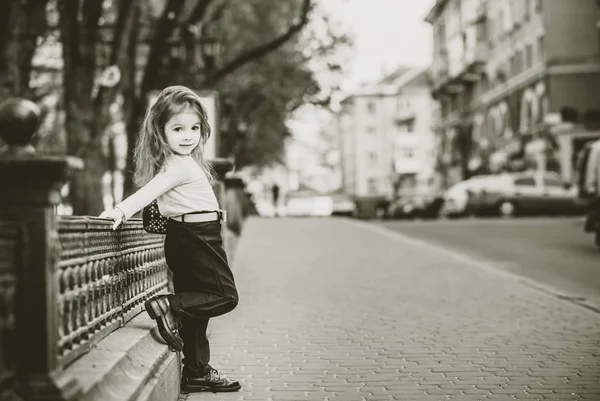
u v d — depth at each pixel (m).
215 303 6.04
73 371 4.43
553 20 50.47
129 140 20.14
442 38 75.81
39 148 32.41
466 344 8.63
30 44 19.23
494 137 62.22
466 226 30.69
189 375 6.53
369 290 12.88
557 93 50.44
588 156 20.89
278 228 27.91
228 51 35.06
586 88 50.22
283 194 82.75
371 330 9.47
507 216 40.62
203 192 6.06
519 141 55.00
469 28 67.06
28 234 3.93
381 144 120.06
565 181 40.94
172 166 5.92
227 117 30.16
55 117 32.22
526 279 14.29
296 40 33.88
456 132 71.31
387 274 14.98
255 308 11.05
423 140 115.44
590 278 15.01
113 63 19.53
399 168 115.62
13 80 16.78
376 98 120.19
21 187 3.91
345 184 130.88
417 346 8.53
